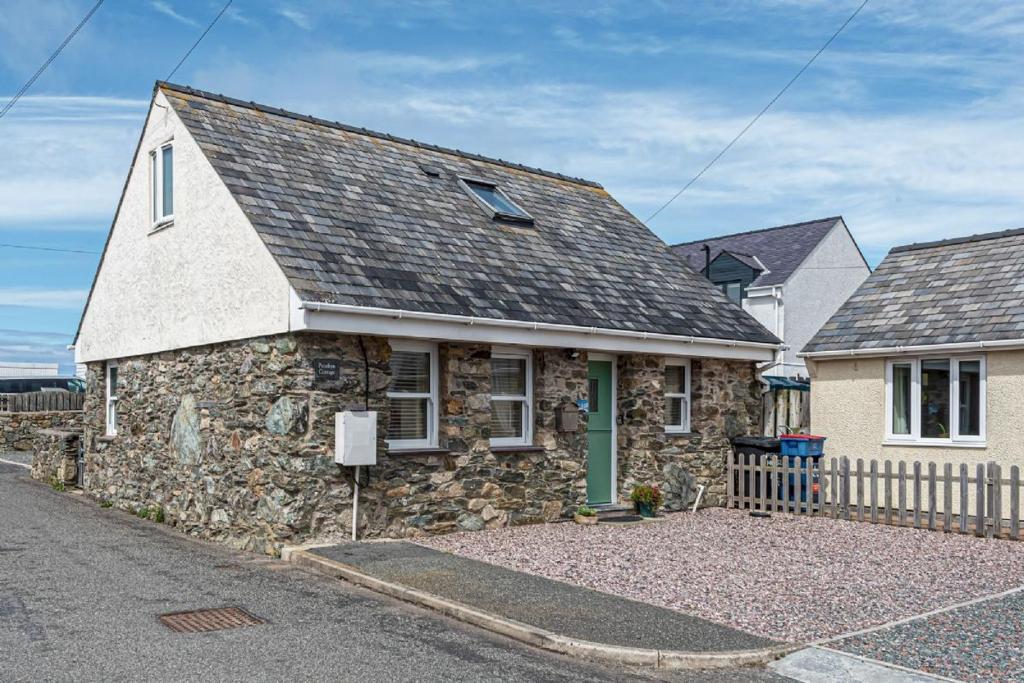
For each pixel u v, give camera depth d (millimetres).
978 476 12719
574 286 14266
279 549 10742
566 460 13609
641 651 7043
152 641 7020
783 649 7270
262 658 6656
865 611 8508
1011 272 15844
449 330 11648
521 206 16328
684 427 15680
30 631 7234
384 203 13539
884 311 16672
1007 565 10789
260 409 11273
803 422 20234
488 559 10391
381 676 6348
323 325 10516
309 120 14891
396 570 9484
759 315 30094
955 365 15203
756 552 11289
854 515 14062
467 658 6883
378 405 11453
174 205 13398
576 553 10914
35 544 11219
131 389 14820
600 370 14703
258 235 11156
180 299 13148
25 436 25031
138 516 14125
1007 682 6559
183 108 13148
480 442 12523
